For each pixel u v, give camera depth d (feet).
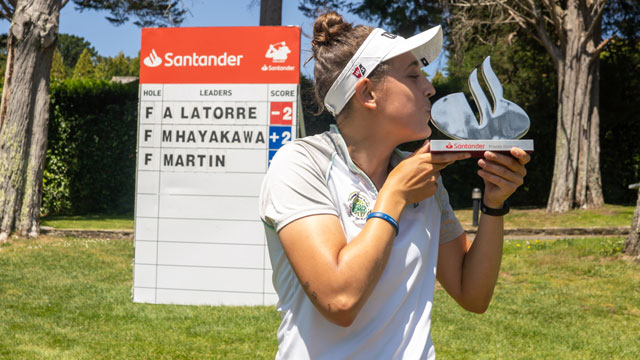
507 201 4.46
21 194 33.40
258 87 18.31
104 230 35.32
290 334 4.02
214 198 18.56
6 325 16.46
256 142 18.37
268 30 18.26
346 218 3.92
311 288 3.50
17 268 24.98
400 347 3.89
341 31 4.17
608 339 15.97
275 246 4.11
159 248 18.81
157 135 18.75
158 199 18.79
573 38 53.78
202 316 17.40
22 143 33.42
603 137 65.41
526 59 67.31
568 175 54.08
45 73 34.12
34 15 33.27
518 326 17.06
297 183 3.80
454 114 3.80
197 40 18.56
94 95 51.11
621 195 65.10
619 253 27.73
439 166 3.81
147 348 14.61
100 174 51.96
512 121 3.82
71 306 18.60
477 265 4.52
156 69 18.72
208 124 18.53
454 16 57.11
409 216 4.12
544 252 29.84
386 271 3.88
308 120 39.19
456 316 17.98
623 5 62.23
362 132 4.10
